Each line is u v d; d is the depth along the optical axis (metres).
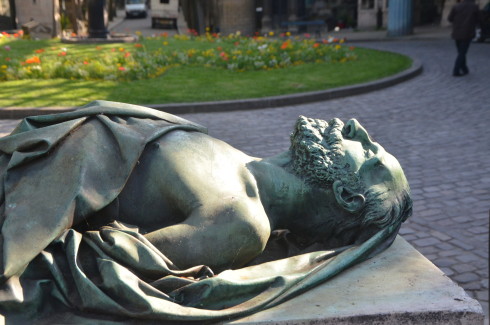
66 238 2.17
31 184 2.25
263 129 8.16
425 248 4.30
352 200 2.56
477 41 20.50
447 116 8.95
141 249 2.17
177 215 2.39
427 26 31.44
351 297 2.32
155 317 2.04
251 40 18.06
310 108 9.82
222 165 2.44
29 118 2.53
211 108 9.51
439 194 5.48
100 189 2.25
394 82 12.18
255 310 2.21
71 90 10.55
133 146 2.32
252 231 2.31
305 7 31.92
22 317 2.04
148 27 35.97
